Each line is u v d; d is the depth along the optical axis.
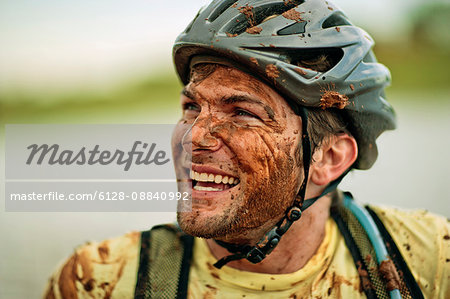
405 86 16.02
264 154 2.43
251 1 2.59
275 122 2.48
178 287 2.74
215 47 2.45
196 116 2.64
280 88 2.45
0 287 4.47
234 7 2.55
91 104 15.00
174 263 2.82
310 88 2.50
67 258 3.02
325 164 2.74
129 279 2.84
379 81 2.84
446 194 6.48
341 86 2.60
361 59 2.72
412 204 6.20
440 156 8.15
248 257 2.54
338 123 2.71
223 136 2.43
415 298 2.76
